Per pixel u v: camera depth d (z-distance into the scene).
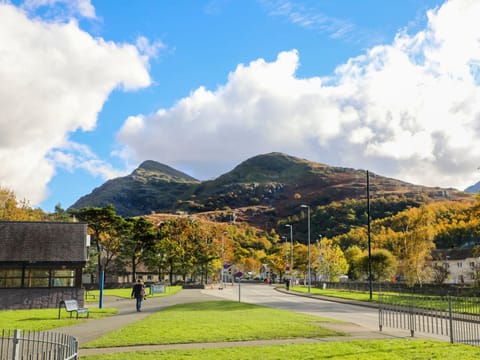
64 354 10.96
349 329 20.47
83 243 39.66
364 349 14.58
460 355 13.46
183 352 14.23
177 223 92.94
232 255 118.75
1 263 36.81
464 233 134.88
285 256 120.25
